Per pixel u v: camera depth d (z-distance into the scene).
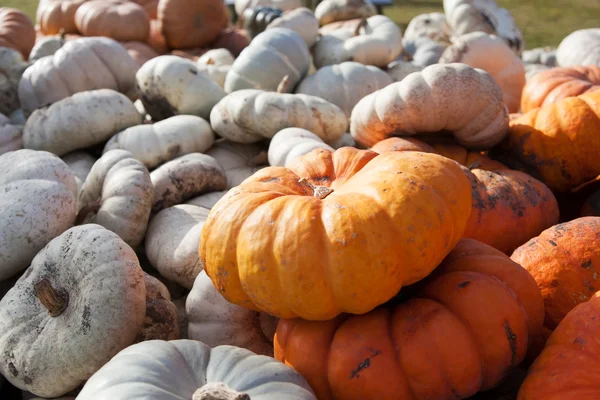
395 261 0.74
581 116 1.07
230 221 0.78
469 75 1.06
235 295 0.79
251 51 1.43
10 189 1.00
